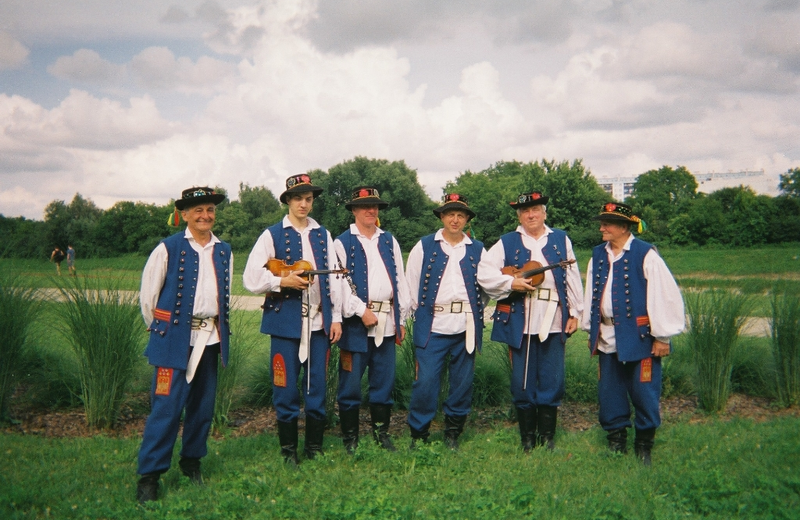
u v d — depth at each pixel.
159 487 4.08
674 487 4.03
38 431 5.40
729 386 6.37
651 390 4.71
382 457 4.68
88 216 46.06
